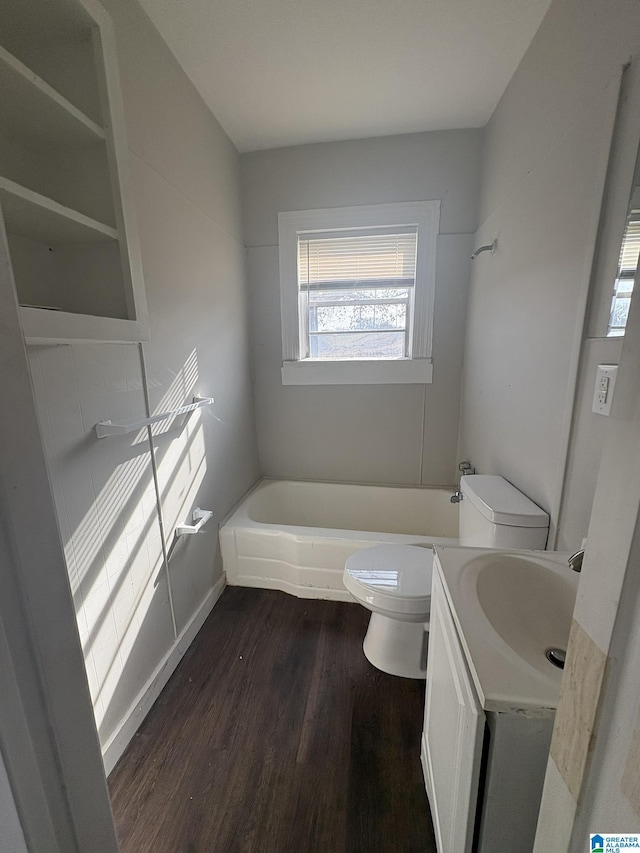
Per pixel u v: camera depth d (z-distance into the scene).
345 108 1.79
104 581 1.10
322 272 2.31
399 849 0.92
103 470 1.09
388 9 1.25
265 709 1.30
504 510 1.25
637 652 0.33
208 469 1.82
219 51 1.42
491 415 1.77
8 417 0.34
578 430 1.05
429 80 1.60
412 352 2.31
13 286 0.34
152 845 0.94
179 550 1.54
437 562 0.93
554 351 1.18
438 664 0.89
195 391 1.67
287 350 2.41
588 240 0.98
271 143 2.08
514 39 1.38
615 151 0.89
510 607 0.81
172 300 1.46
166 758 1.14
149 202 1.30
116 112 1.01
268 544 1.93
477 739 0.57
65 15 0.91
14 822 0.35
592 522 0.38
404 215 2.12
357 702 1.32
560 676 0.60
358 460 2.53
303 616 1.77
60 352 0.94
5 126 0.93
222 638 1.63
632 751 0.32
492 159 1.81
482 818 0.62
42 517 0.37
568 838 0.41
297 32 1.34
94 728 0.43
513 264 1.52
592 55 0.98
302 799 1.03
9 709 0.34
